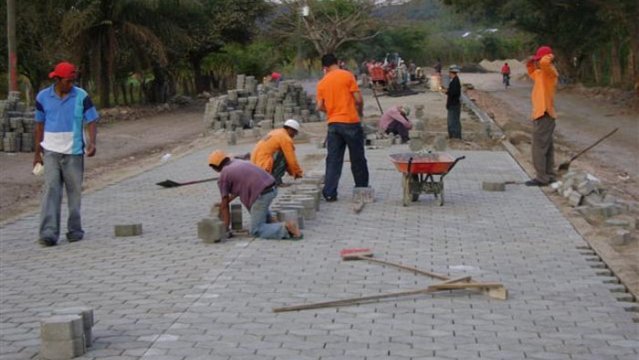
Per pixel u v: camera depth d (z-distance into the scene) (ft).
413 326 21.67
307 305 23.40
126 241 33.50
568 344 20.22
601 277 26.58
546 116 44.83
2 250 32.83
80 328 19.90
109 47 140.26
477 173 50.93
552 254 29.76
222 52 187.62
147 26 145.69
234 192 32.91
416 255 29.63
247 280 26.61
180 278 27.20
